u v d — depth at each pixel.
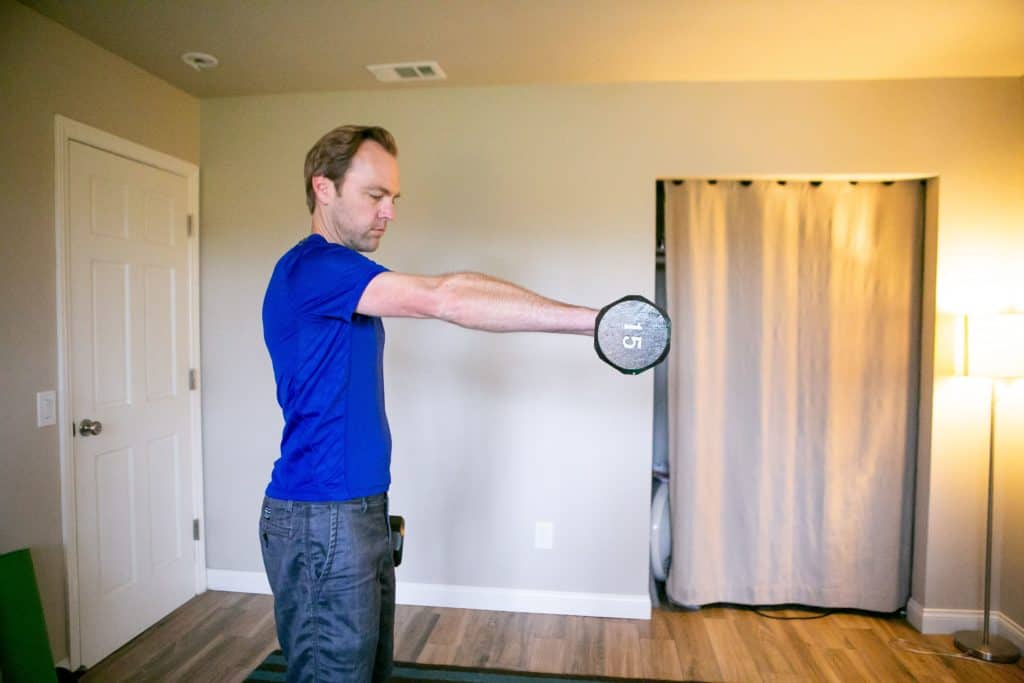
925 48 2.16
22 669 1.81
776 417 2.59
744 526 2.61
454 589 2.66
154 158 2.48
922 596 2.47
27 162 1.95
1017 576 2.35
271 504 1.16
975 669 2.20
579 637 2.41
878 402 2.54
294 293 1.09
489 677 2.12
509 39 2.15
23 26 1.93
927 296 2.50
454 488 2.66
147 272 2.47
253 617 2.56
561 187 2.57
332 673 1.11
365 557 1.12
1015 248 2.40
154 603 2.50
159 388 2.53
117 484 2.32
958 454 2.43
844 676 2.15
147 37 2.14
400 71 2.44
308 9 1.95
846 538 2.57
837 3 1.86
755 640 2.39
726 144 2.51
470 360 2.63
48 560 2.03
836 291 2.54
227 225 2.75
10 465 1.90
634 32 2.08
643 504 2.57
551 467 2.61
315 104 2.68
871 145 2.45
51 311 2.04
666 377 2.87
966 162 2.42
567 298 2.58
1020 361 2.09
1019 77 2.39
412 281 1.01
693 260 2.56
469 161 2.61
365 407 1.15
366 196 1.19
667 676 2.14
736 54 2.24
